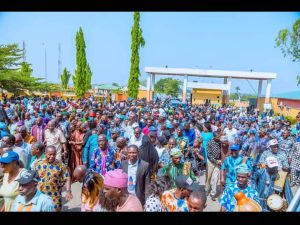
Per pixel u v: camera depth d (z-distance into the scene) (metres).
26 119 9.95
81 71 42.81
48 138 6.68
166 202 3.27
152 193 3.96
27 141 6.45
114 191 2.80
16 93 39.25
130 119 9.88
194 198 2.60
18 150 5.02
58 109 15.85
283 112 34.41
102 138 5.30
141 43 35.56
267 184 4.62
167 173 4.65
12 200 3.47
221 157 6.39
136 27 35.06
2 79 36.38
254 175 4.86
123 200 2.85
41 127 7.41
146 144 5.39
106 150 5.39
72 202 6.21
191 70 36.97
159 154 6.18
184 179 3.17
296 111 32.19
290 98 38.66
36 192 3.00
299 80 17.62
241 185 3.82
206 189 6.69
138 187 4.32
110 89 55.47
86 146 6.70
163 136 6.53
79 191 6.86
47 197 3.03
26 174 2.98
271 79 35.97
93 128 7.65
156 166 5.41
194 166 7.14
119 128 9.39
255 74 36.00
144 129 8.95
